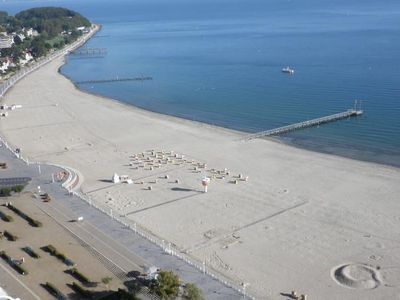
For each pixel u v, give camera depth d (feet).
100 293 237.25
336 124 533.14
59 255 269.44
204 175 394.73
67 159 440.45
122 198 357.00
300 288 248.93
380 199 342.85
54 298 235.40
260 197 351.87
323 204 338.13
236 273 262.26
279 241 293.02
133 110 616.39
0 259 270.67
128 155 446.19
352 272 258.78
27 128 539.29
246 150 455.22
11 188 350.64
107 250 277.85
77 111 609.42
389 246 282.97
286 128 514.27
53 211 326.44
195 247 288.92
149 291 238.07
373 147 460.14
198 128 530.27
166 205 344.49
